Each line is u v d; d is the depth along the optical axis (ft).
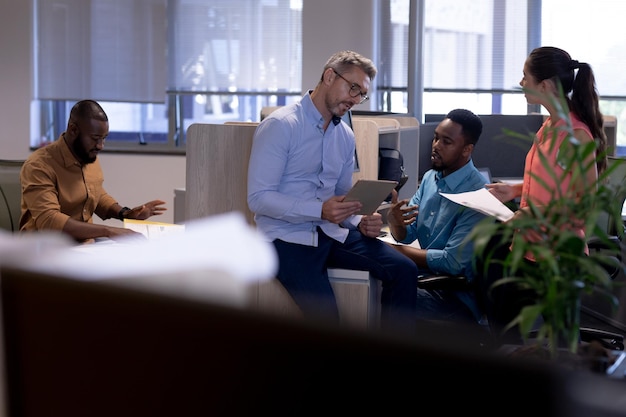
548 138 8.97
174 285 2.39
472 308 10.46
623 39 19.81
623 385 1.68
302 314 2.07
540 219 4.31
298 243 9.53
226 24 20.94
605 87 20.04
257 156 9.46
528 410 1.69
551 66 9.11
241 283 2.49
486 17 20.47
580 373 1.70
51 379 2.34
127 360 2.19
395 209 11.14
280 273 9.46
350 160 10.16
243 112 21.34
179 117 21.43
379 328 1.86
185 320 2.09
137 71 21.08
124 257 2.39
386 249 9.89
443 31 20.72
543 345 5.10
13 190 12.00
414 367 1.79
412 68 19.39
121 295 2.19
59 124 21.74
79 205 11.50
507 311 8.70
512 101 20.63
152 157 21.22
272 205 9.33
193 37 21.02
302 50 20.75
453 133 10.80
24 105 21.16
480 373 1.73
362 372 1.85
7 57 21.09
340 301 9.84
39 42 21.18
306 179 9.71
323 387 1.89
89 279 2.25
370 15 20.59
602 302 15.76
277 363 1.95
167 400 2.13
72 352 2.30
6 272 2.38
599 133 9.08
